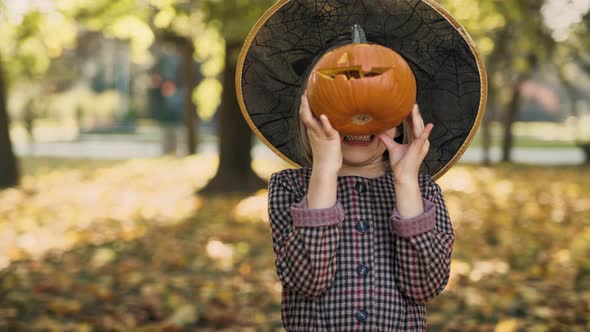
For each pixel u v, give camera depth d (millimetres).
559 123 49250
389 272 1840
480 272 5742
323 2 1968
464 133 2068
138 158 20438
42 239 7551
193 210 9820
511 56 17047
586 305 4590
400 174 1817
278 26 2010
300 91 2033
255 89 2100
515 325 4145
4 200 10883
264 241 7473
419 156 1830
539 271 5656
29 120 27500
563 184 13953
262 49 2047
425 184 1991
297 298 1865
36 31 11008
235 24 7559
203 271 5992
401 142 2092
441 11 1938
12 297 4848
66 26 11023
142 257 6629
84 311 4652
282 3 1966
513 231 7980
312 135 1832
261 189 11883
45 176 14930
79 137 33719
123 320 4422
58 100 44312
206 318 4500
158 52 32719
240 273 5891
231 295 5059
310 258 1748
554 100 42812
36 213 9578
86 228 8359
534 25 10320
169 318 4508
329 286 1806
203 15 8656
